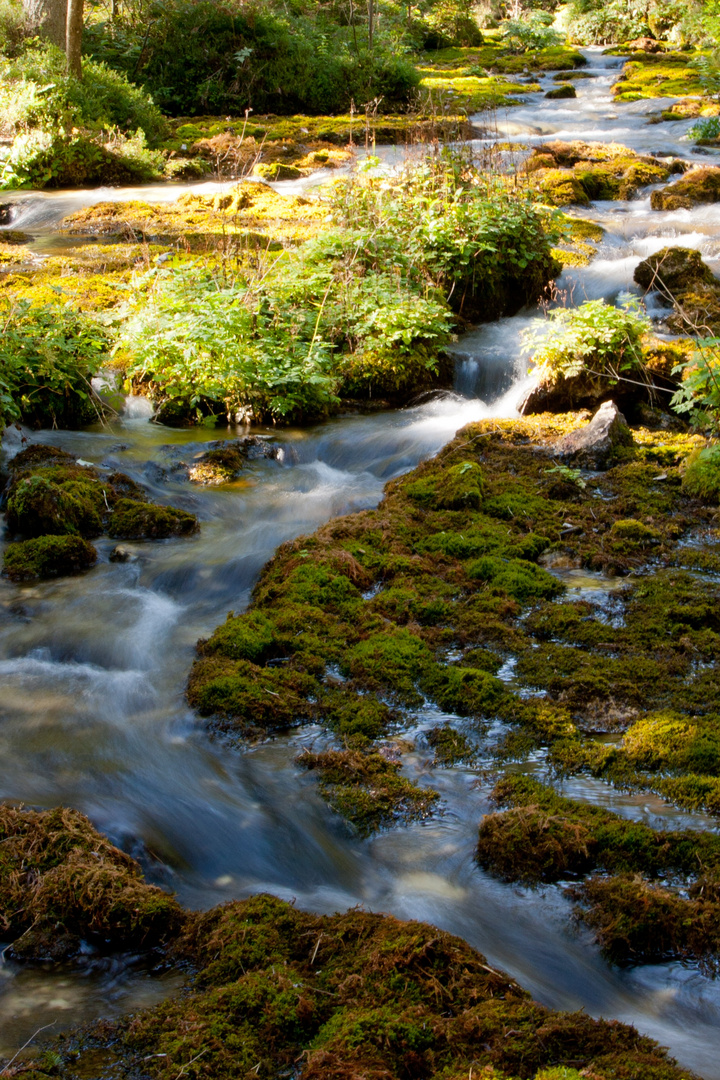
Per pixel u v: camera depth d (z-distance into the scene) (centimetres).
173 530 622
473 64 2925
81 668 483
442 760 407
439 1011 278
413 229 998
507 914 327
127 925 312
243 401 802
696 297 983
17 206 1420
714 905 318
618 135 1839
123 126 1820
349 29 2602
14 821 356
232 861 357
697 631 505
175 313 838
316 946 300
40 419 766
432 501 655
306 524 644
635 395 795
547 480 680
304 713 439
